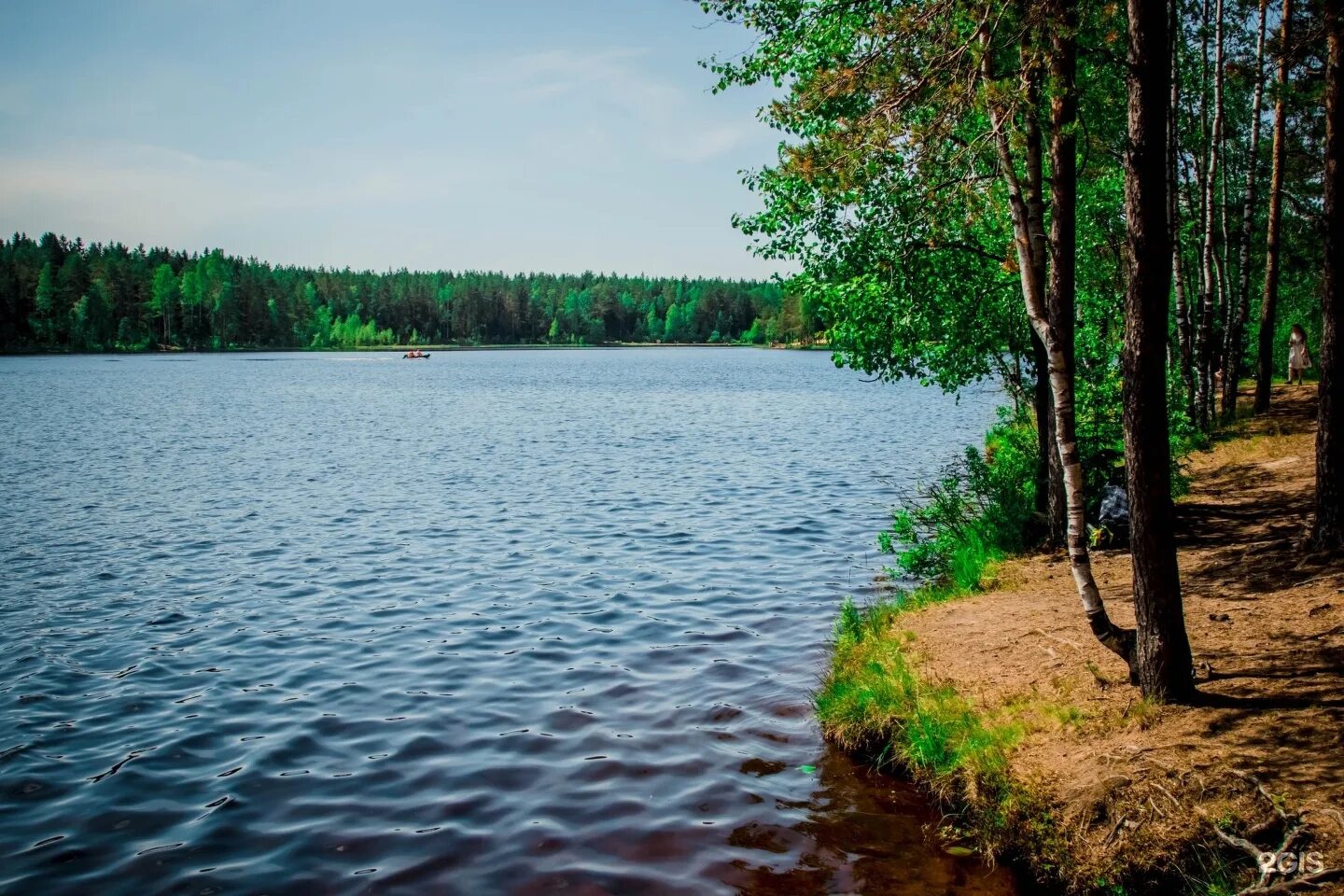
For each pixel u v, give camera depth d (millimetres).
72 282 164875
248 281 193000
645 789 8203
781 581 15430
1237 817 5953
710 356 184375
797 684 10602
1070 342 11992
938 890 6566
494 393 74062
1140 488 7371
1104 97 12172
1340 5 9609
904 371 15094
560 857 7113
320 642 12570
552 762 8773
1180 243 20703
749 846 7242
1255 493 14602
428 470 30422
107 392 74250
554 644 12305
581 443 38156
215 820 7730
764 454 33531
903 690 9055
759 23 12211
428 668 11453
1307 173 26094
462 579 16016
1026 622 10281
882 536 15055
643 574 16078
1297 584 9578
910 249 13000
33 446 38000
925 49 8359
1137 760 6754
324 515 22391
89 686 10945
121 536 20047
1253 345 34531
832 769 8531
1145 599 7477
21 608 14414
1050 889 6453
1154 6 6828
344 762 8836
